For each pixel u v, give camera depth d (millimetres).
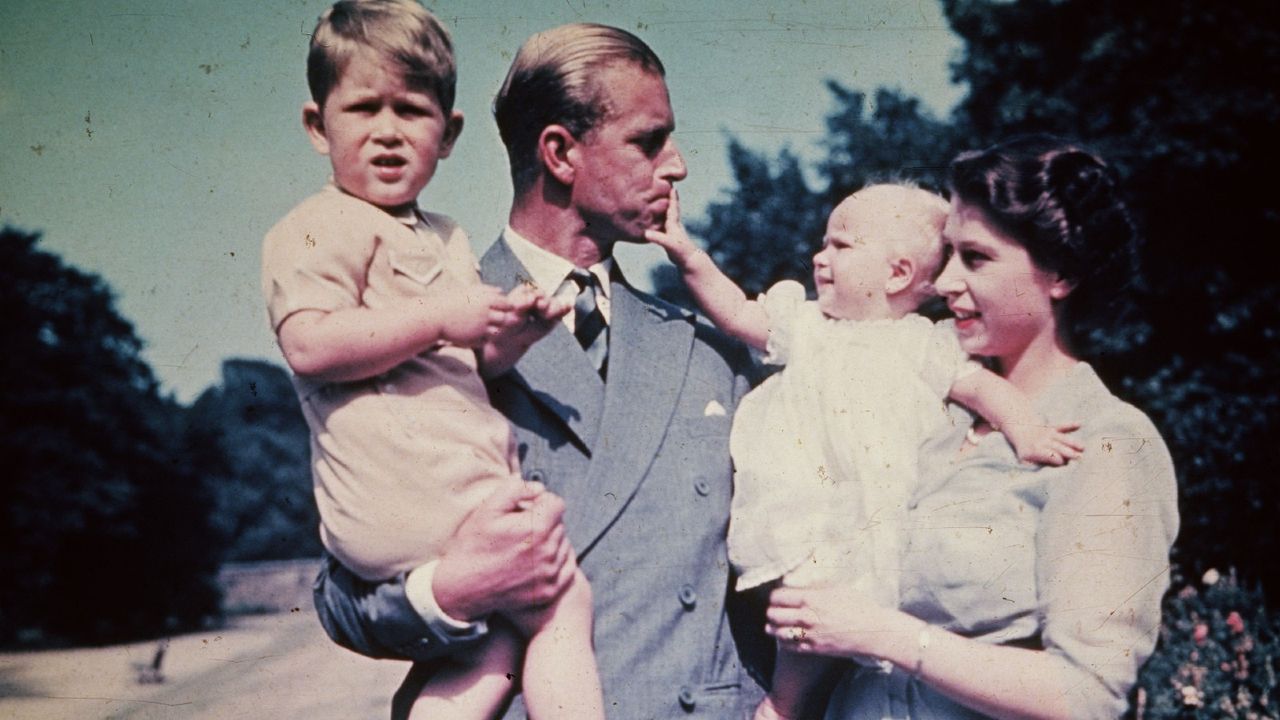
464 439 2096
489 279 2336
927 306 2549
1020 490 2162
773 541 2211
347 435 2078
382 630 2088
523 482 2098
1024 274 2244
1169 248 5336
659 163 2344
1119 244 2256
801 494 2240
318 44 2197
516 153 2359
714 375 2389
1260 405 4992
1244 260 5363
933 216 2443
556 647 2078
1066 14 5141
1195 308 5348
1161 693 3729
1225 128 5258
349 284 2090
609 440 2234
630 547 2209
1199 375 5180
